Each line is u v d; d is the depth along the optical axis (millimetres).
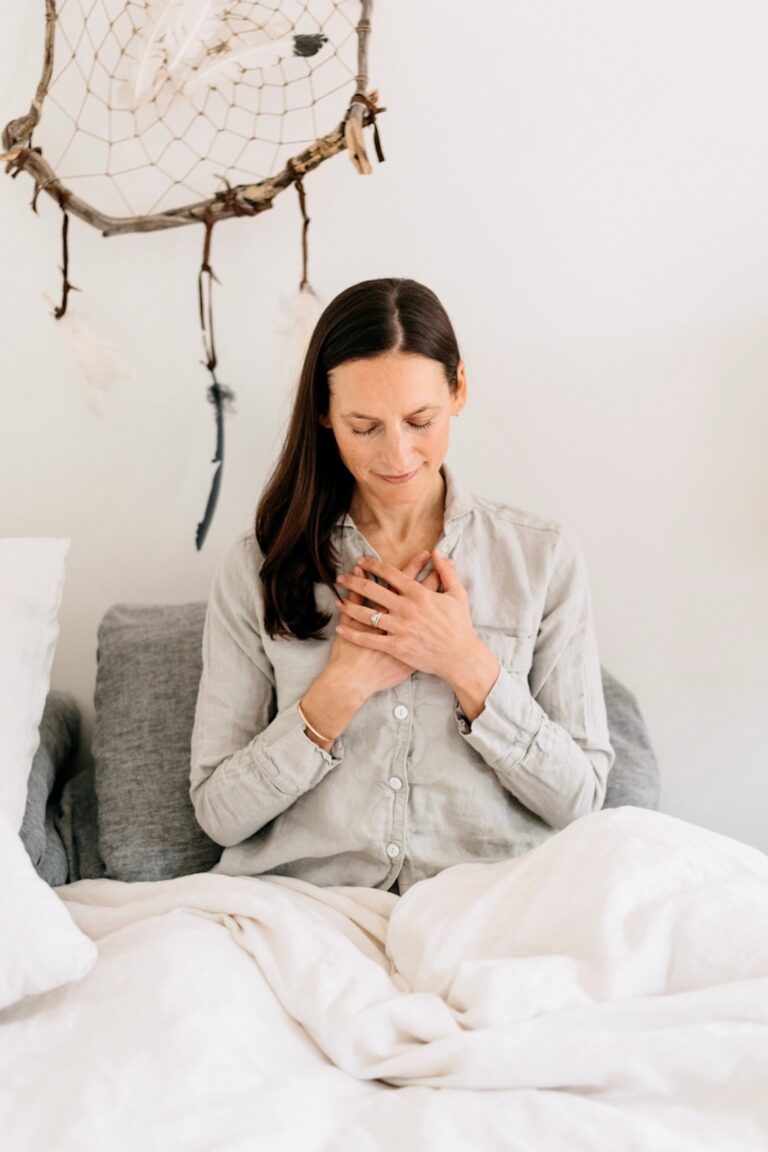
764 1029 887
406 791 1213
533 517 1281
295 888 1218
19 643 1272
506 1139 815
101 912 1179
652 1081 867
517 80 1438
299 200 1478
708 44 1400
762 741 1566
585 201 1461
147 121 1481
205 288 1529
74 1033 938
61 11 1449
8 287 1543
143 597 1632
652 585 1553
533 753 1176
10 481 1607
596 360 1500
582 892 1012
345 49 1441
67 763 1574
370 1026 950
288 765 1173
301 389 1189
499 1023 929
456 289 1507
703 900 979
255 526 1278
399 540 1272
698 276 1459
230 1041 924
